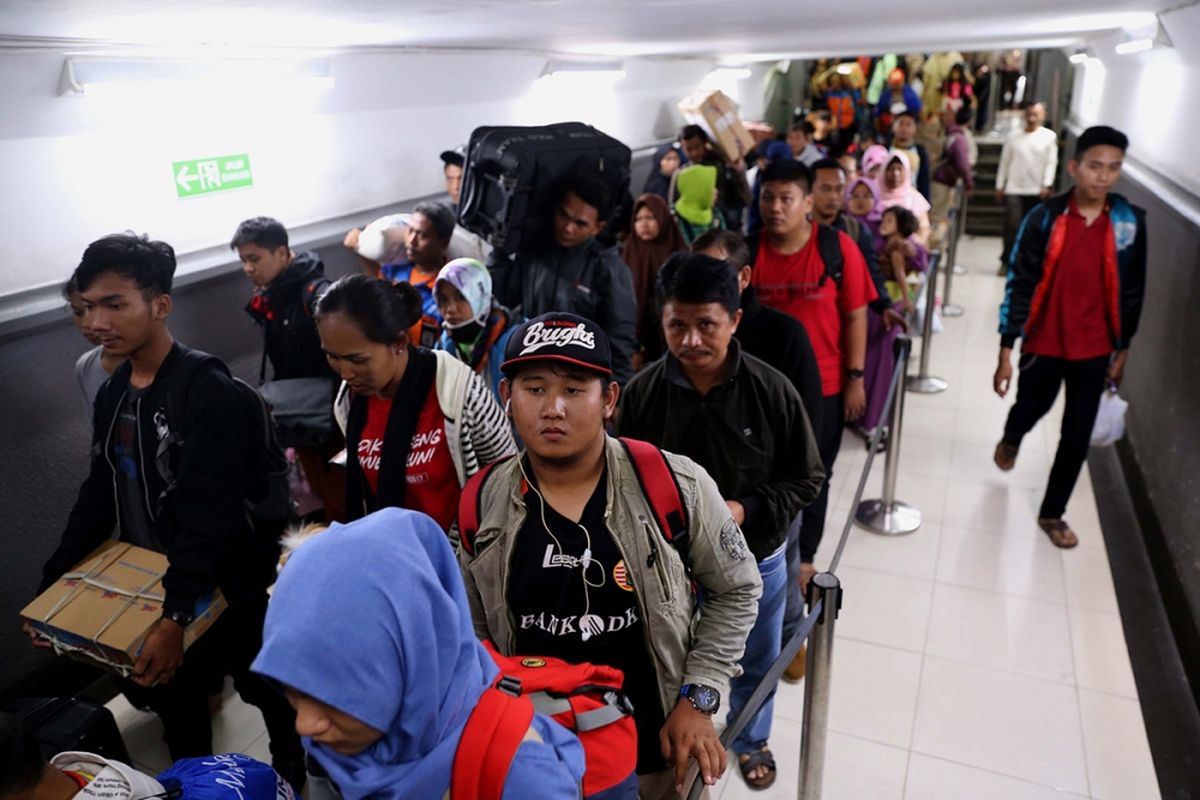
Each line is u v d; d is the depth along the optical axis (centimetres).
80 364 232
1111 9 313
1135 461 407
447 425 182
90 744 198
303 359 289
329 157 370
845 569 337
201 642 204
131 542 207
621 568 127
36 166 252
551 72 485
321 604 75
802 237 293
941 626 301
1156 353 404
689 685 135
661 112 729
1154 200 434
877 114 951
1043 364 333
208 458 186
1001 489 397
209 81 288
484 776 82
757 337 218
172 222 302
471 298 244
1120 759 241
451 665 83
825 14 277
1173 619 303
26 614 189
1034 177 767
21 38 210
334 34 250
